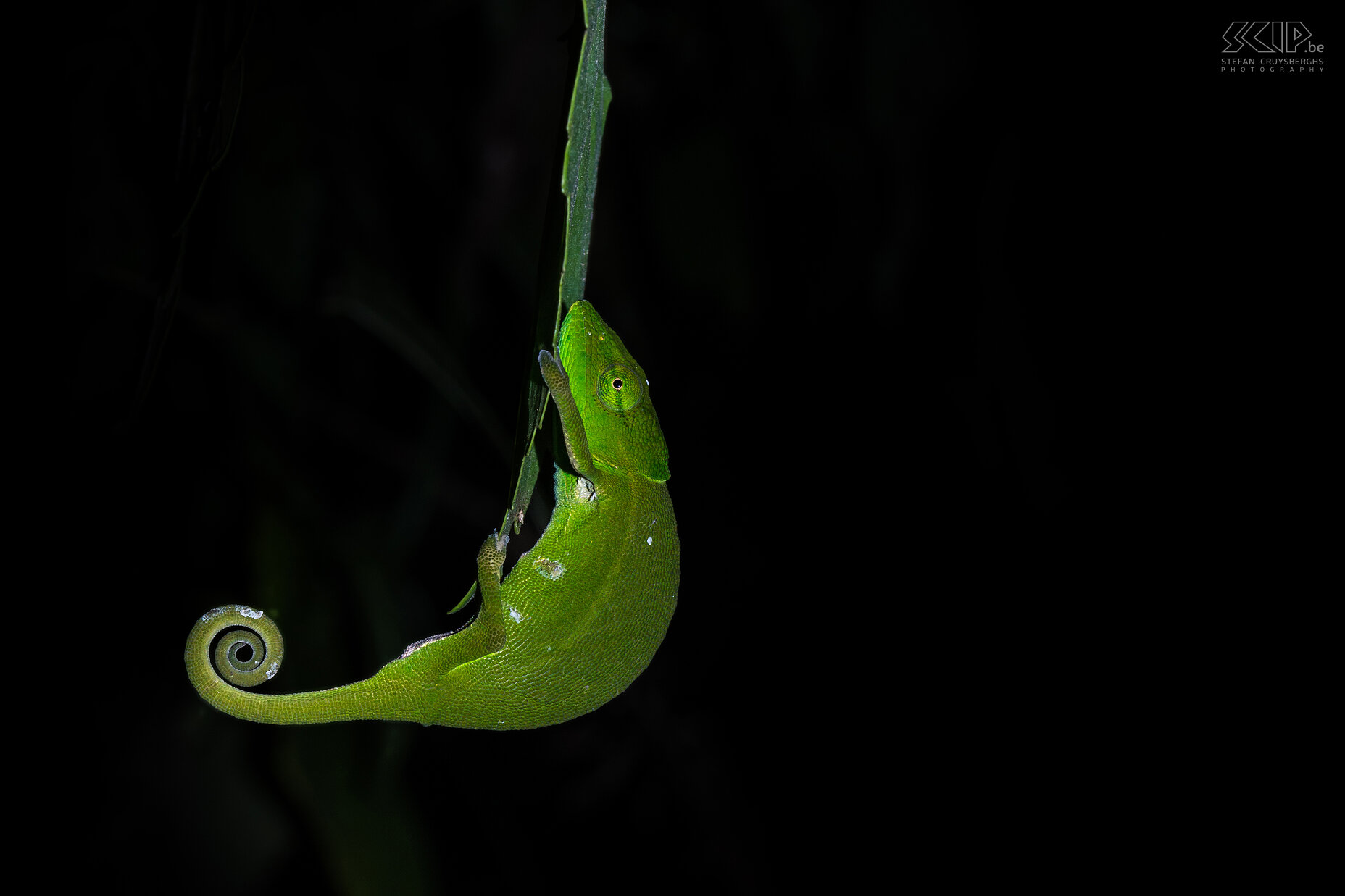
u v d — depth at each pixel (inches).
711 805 43.6
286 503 29.1
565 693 22.5
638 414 23.0
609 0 36.1
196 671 22.0
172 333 29.1
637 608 22.7
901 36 34.0
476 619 22.2
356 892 27.4
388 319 30.3
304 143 28.9
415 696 22.3
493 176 34.9
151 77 27.6
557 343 23.1
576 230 22.4
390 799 27.8
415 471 32.7
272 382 29.9
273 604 28.3
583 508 22.8
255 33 28.4
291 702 22.1
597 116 22.4
